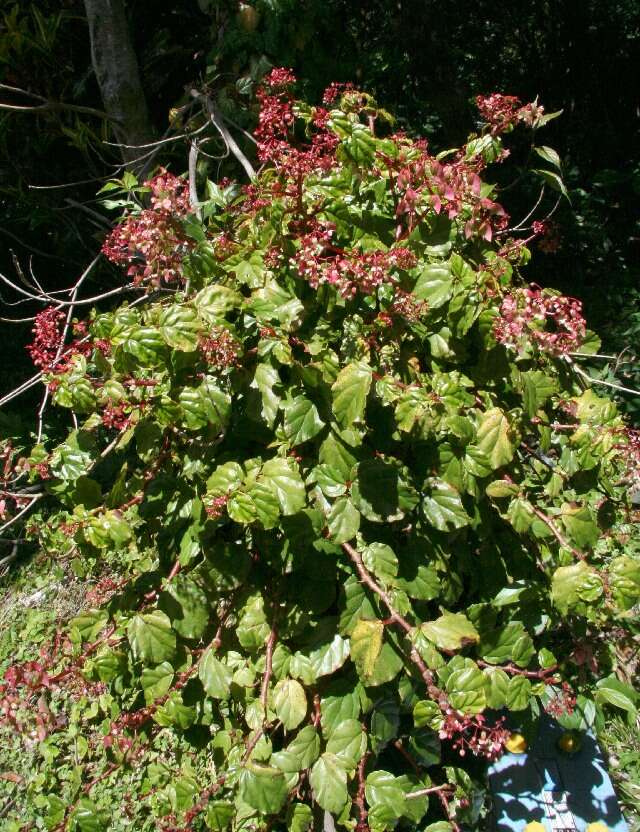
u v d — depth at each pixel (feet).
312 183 3.79
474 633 3.39
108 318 3.70
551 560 3.94
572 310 3.65
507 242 4.38
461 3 12.15
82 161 9.05
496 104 4.18
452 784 4.10
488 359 3.76
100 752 5.65
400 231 3.83
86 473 3.86
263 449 3.84
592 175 13.56
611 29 12.89
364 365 3.38
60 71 8.34
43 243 10.85
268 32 6.44
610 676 4.29
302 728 3.85
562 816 4.34
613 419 3.82
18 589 7.32
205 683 3.64
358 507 3.43
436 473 3.59
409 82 10.98
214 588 3.61
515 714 4.18
